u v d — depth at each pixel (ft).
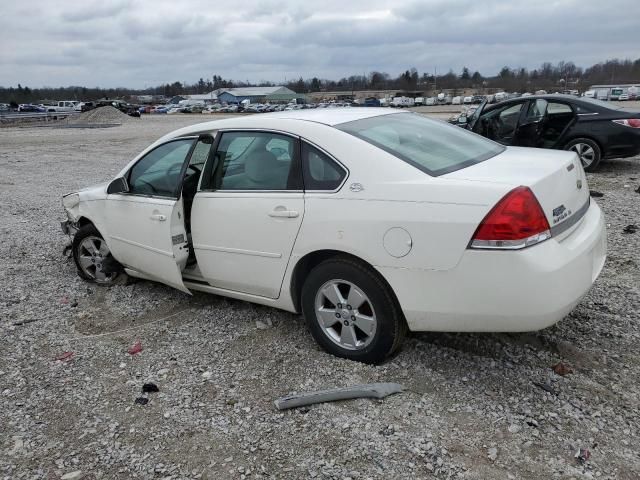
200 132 14.40
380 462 9.14
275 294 13.17
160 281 16.22
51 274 19.85
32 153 69.41
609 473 8.70
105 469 9.44
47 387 12.05
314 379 11.67
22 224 28.50
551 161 11.75
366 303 11.67
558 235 10.31
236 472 9.18
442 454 9.24
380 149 11.46
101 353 13.50
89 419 10.84
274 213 12.36
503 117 36.17
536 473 8.75
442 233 10.18
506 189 9.91
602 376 11.24
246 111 254.68
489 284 9.93
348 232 11.23
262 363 12.55
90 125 142.61
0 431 10.57
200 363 12.75
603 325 13.35
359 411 10.49
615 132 32.58
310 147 12.09
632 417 9.95
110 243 16.84
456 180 10.48
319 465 9.18
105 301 16.94
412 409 10.44
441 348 12.51
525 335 12.94
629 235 20.86
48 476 9.34
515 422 9.96
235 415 10.68
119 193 16.14
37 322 15.58
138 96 513.45
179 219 14.60
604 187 30.14
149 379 12.18
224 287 14.30
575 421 9.91
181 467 9.38
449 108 225.56
